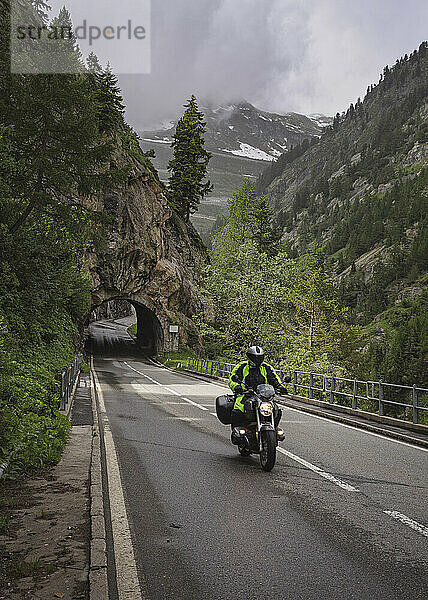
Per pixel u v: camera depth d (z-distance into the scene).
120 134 64.44
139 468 8.80
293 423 15.13
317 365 44.06
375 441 12.11
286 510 6.56
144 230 61.12
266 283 49.00
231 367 32.59
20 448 8.45
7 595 4.03
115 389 25.78
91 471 8.19
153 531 5.70
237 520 6.13
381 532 5.77
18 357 17.92
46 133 23.00
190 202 78.19
